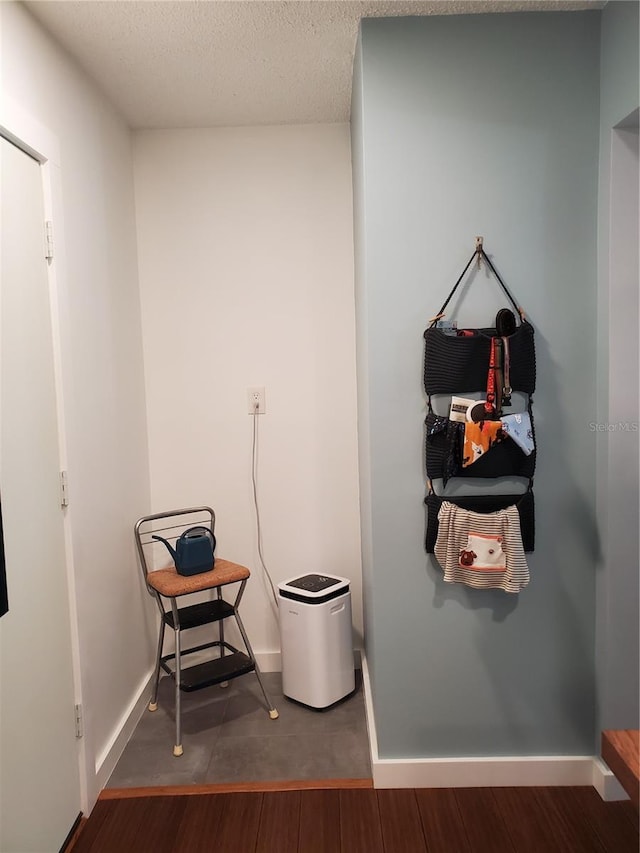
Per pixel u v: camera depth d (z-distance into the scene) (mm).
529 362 1869
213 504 2779
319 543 2793
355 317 2656
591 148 1861
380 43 1845
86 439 2004
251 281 2711
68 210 1926
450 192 1877
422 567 1963
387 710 1993
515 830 1788
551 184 1870
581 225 1881
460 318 1907
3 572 1464
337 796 1956
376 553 1966
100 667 2068
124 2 1706
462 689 1986
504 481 1937
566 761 1972
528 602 1962
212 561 2451
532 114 1854
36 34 1749
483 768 1979
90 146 2146
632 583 1874
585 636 1969
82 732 1878
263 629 2818
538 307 1897
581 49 1833
